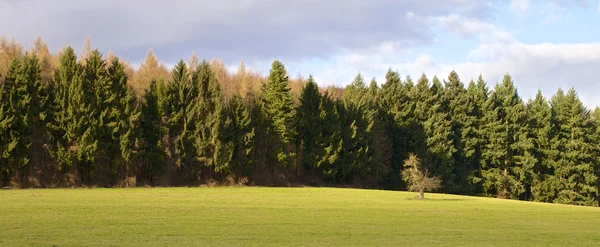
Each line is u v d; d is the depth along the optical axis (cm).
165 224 3014
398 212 4088
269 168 7794
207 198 5019
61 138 6431
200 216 3459
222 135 7281
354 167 8144
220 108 7281
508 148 9094
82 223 2959
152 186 6800
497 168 9075
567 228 3384
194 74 7606
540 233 3061
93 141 6391
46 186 6234
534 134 9356
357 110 8538
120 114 6694
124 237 2508
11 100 6047
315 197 5538
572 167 8681
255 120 7738
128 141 6550
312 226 3108
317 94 8256
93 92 6600
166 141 6956
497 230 3159
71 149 6344
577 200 8688
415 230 3052
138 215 3416
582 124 8862
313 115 8175
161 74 8925
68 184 6372
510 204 5384
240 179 7425
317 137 8056
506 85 9844
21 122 6088
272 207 4225
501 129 9106
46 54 8675
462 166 9106
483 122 9406
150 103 7106
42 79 6800
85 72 6669
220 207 4100
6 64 7469
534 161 8706
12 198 4522
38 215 3288
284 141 7762
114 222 3033
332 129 8081
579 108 8950
